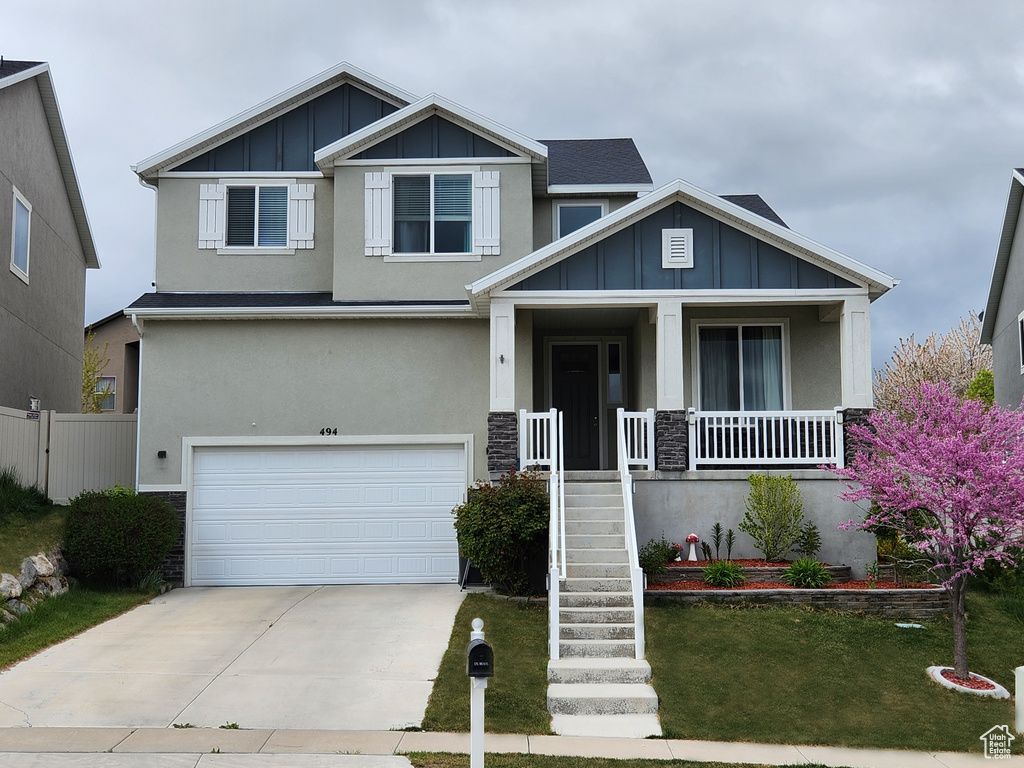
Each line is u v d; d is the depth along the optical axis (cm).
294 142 1867
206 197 1845
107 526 1466
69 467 1738
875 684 1076
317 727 911
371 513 1634
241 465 1644
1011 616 1316
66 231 2242
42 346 2056
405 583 1612
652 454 1520
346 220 1756
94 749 837
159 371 1659
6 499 1502
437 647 1162
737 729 958
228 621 1305
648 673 1069
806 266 1556
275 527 1630
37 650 1146
